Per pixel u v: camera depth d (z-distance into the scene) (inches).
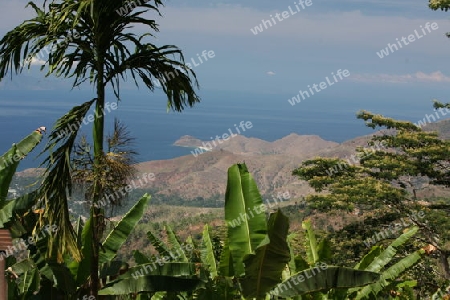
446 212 1085.1
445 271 983.0
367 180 1050.7
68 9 315.6
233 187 343.0
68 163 313.1
